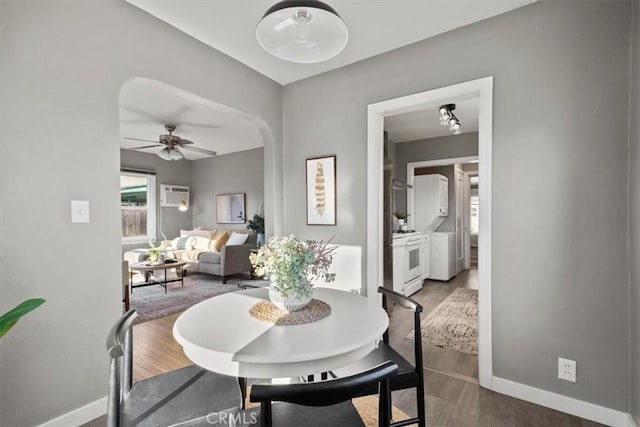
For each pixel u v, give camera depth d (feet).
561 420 5.73
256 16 6.86
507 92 6.53
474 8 6.50
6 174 4.92
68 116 5.58
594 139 5.69
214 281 17.35
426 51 7.63
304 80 9.94
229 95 8.61
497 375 6.66
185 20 7.00
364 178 8.70
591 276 5.72
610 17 5.56
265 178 10.57
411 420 4.81
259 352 3.32
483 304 6.78
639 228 4.99
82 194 5.77
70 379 5.60
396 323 10.78
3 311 4.88
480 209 6.84
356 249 8.86
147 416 3.51
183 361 8.09
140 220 21.77
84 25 5.79
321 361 3.45
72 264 5.64
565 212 5.95
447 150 16.20
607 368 5.59
